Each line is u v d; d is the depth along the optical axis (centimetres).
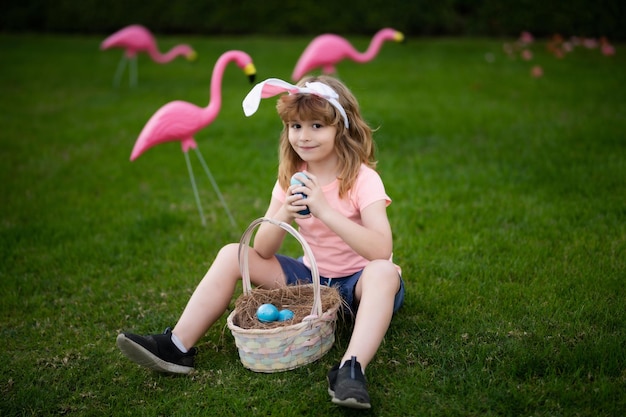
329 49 625
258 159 495
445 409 200
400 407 203
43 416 211
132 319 274
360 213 236
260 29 1271
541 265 300
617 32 1061
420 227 361
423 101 671
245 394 214
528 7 1138
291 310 234
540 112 601
